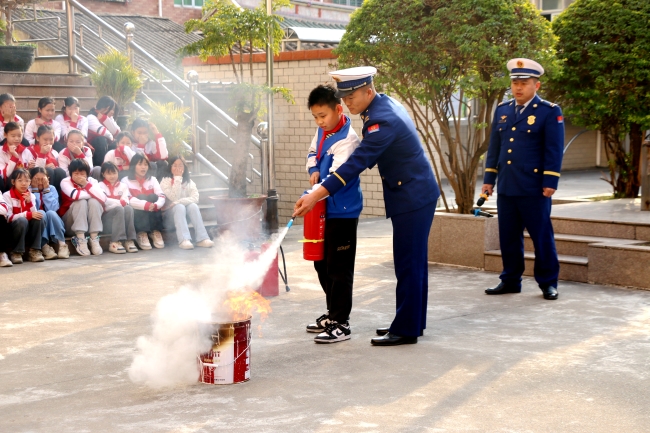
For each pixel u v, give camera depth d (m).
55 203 8.84
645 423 3.80
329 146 5.44
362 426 3.76
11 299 6.70
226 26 8.66
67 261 8.62
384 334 5.50
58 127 9.91
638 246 7.25
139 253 9.22
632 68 9.73
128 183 9.46
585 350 5.10
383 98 5.23
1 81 11.73
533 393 4.24
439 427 3.74
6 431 3.73
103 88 11.98
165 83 14.26
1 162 8.68
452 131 19.22
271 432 3.69
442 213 8.62
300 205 5.01
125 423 3.83
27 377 4.60
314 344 5.29
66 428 3.77
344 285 5.38
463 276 7.90
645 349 5.12
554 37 8.62
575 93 10.18
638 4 9.73
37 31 17.52
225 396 4.22
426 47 8.38
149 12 24.72
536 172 6.75
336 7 27.02
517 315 6.16
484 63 8.35
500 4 8.14
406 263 5.23
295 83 15.02
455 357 4.95
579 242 7.91
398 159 5.21
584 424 3.79
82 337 5.49
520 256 6.99
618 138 10.85
